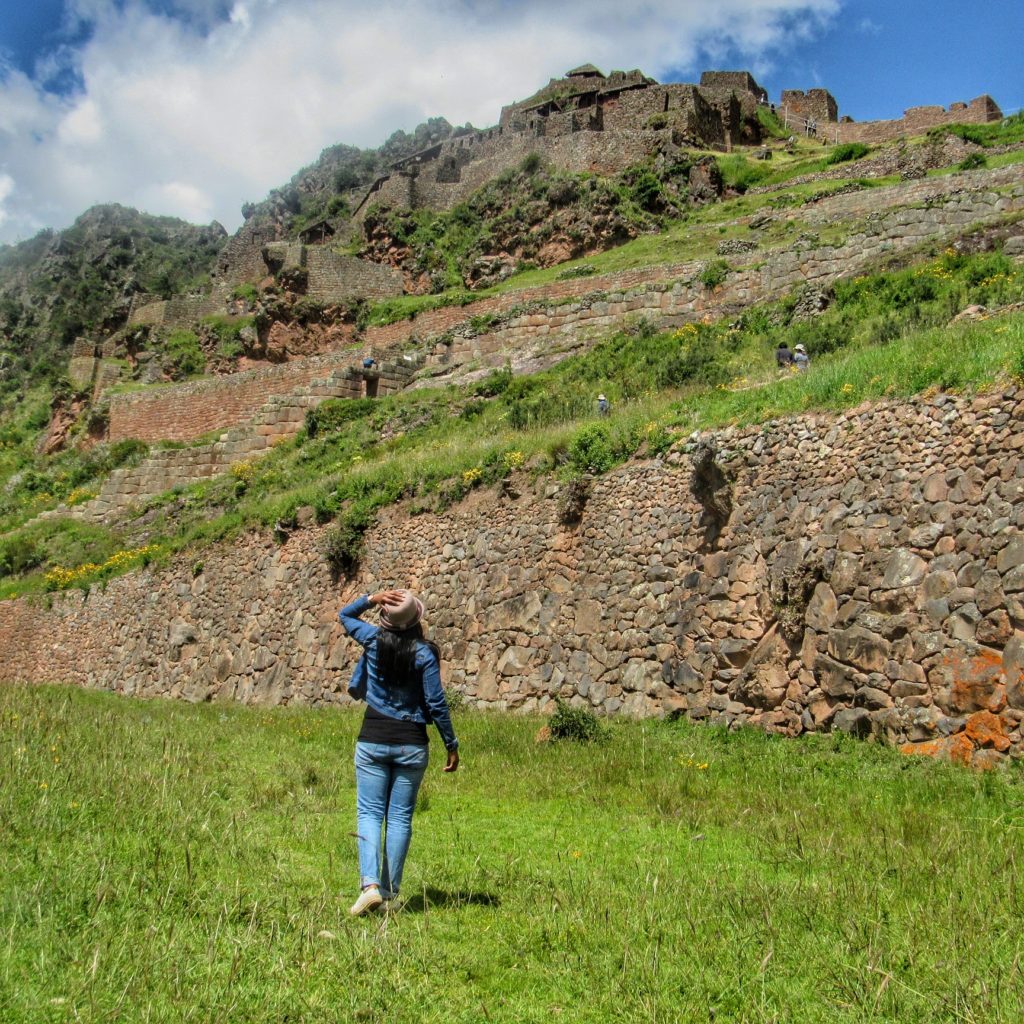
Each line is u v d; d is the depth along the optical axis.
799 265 27.20
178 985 4.38
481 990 4.70
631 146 52.66
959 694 9.77
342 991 4.58
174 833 6.85
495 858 7.11
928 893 5.83
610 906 5.77
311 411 33.34
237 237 80.19
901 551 10.85
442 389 31.78
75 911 5.14
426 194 60.31
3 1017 3.94
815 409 12.99
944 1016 4.34
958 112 54.88
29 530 37.16
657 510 14.62
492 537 17.52
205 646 23.73
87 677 27.52
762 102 67.44
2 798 6.91
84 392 55.59
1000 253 21.61
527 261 49.25
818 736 11.10
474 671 16.84
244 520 24.39
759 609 12.59
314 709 18.47
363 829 5.70
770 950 4.88
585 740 11.96
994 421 10.37
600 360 26.97
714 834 7.71
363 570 20.19
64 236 110.38
